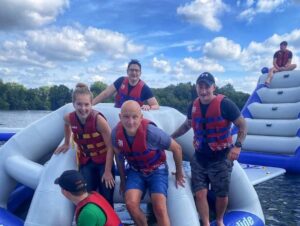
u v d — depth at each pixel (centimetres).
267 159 726
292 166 692
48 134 407
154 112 372
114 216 263
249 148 783
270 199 513
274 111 841
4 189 406
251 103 902
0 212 350
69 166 332
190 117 332
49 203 305
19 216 423
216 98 311
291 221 423
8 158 402
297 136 734
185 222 294
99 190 322
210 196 401
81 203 256
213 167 316
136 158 283
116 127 285
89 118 308
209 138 313
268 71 970
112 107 378
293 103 830
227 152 316
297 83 880
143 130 275
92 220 246
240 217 350
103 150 320
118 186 352
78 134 316
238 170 382
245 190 374
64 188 255
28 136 407
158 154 288
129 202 276
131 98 414
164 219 278
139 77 418
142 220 276
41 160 431
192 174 328
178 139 389
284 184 604
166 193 292
